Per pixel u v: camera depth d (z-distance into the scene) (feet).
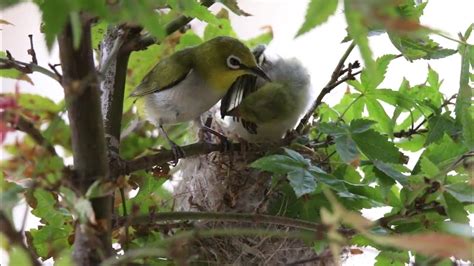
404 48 8.44
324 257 8.64
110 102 8.73
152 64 11.56
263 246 10.00
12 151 6.54
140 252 5.61
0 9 4.77
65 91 6.00
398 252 8.14
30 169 6.04
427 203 7.62
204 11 8.14
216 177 10.78
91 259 6.26
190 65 10.94
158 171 8.84
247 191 10.52
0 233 5.75
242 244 9.96
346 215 4.89
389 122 9.48
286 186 8.85
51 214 8.02
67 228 8.09
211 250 9.88
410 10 8.34
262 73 10.62
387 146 8.18
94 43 9.37
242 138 10.41
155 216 7.66
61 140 7.84
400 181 8.00
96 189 6.09
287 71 10.76
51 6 4.44
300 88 10.68
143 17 4.60
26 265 5.25
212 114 11.96
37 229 8.16
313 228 7.56
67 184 6.06
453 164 7.59
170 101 10.98
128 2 4.57
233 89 11.03
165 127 11.94
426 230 8.00
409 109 9.39
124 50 8.64
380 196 8.39
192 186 11.05
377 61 9.17
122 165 8.14
